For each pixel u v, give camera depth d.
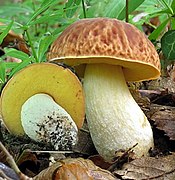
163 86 0.49
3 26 0.43
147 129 0.35
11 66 0.45
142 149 0.34
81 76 0.38
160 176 0.31
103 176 0.30
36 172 0.34
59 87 0.34
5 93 0.33
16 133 0.36
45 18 0.42
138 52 0.31
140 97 0.44
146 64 0.32
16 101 0.34
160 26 0.46
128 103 0.34
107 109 0.34
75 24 0.33
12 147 0.35
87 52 0.31
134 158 0.33
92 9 0.52
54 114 0.33
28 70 0.32
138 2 0.44
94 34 0.31
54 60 0.33
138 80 0.38
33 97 0.34
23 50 0.61
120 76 0.35
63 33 0.33
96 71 0.34
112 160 0.34
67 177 0.29
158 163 0.32
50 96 0.34
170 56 0.42
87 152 0.37
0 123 0.36
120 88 0.34
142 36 0.32
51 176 0.29
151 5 0.52
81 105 0.34
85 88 0.35
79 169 0.30
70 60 0.33
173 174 0.31
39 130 0.33
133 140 0.34
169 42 0.42
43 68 0.32
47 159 0.34
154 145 0.37
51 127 0.33
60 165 0.30
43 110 0.33
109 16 0.48
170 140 0.37
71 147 0.33
